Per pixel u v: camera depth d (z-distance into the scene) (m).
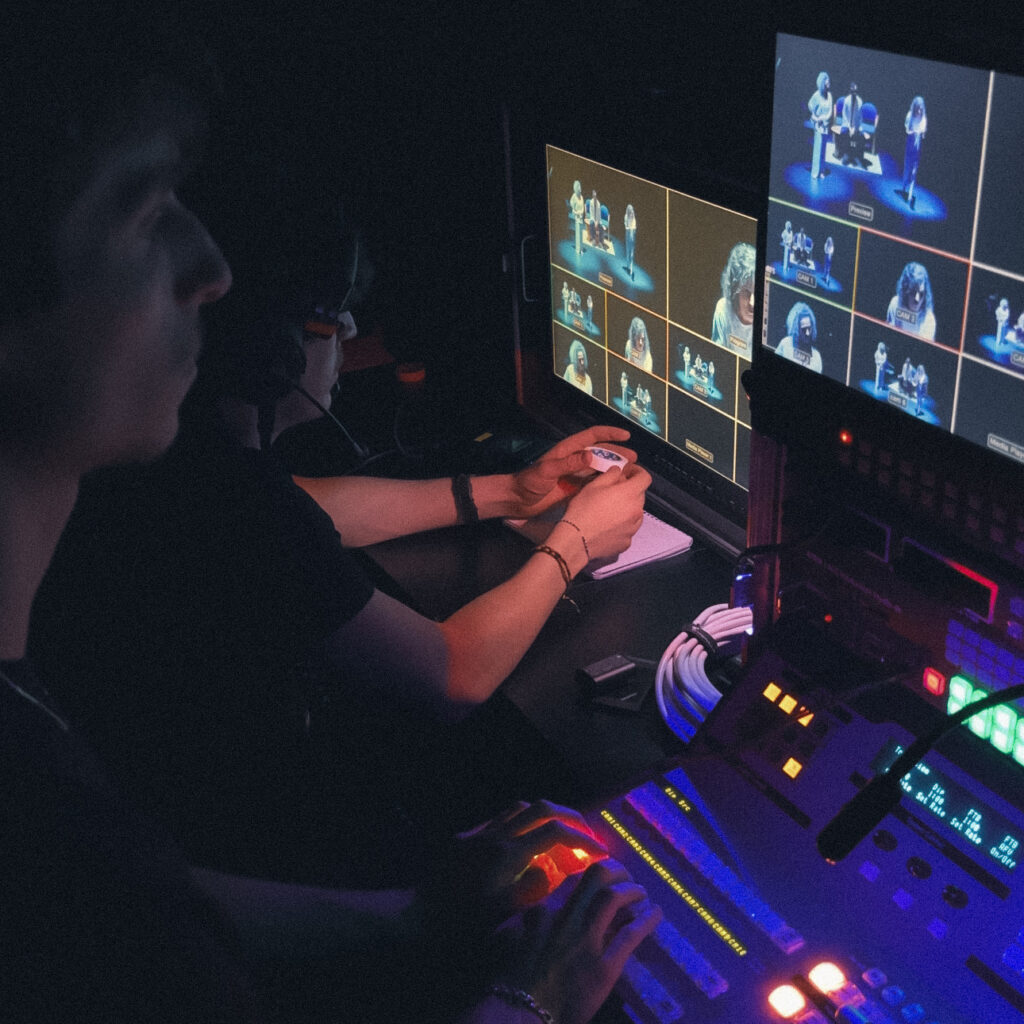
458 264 2.23
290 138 1.56
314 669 1.67
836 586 1.22
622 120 1.75
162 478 1.42
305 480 1.82
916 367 1.04
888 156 1.00
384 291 2.44
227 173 1.35
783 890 1.07
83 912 0.68
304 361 1.45
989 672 1.05
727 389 1.69
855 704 1.16
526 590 1.55
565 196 1.94
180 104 0.63
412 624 1.47
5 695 0.67
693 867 1.09
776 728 1.19
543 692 1.49
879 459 1.11
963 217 0.95
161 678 1.48
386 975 1.13
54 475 0.68
